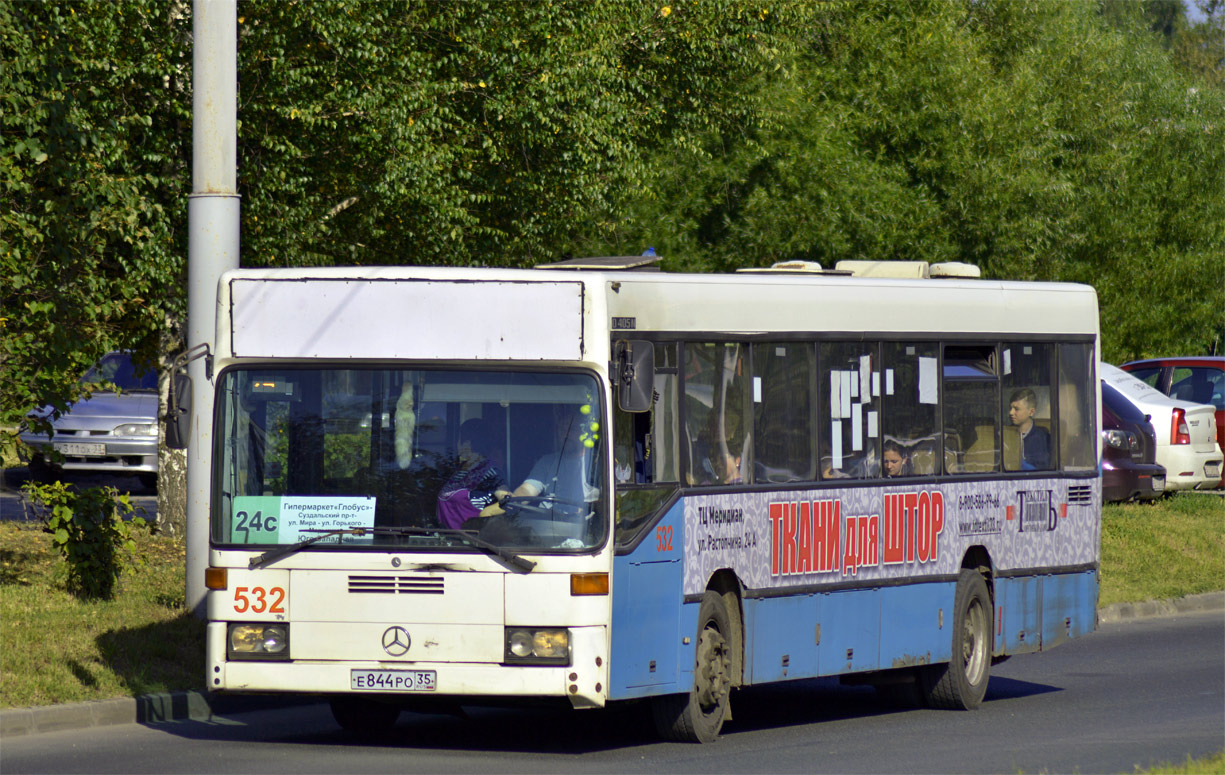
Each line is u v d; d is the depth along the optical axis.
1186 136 133.75
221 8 46.06
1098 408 50.25
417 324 34.38
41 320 48.66
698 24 78.44
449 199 60.25
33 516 68.31
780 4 81.19
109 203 50.25
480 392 34.06
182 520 61.72
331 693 33.66
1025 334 47.69
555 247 69.44
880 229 103.44
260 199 57.34
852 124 106.19
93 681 39.69
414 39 60.09
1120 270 127.56
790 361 40.00
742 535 38.12
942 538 44.22
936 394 44.50
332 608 33.56
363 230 63.19
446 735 38.28
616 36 74.81
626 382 33.50
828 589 40.62
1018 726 41.28
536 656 33.06
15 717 36.41
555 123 62.97
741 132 88.25
